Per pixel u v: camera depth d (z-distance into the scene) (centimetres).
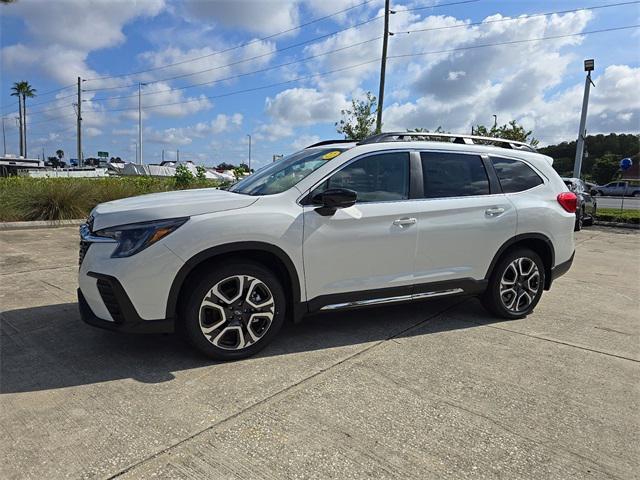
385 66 2109
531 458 243
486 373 343
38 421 266
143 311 323
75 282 568
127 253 320
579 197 1370
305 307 375
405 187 413
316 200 369
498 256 453
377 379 328
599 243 1107
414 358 367
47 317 441
